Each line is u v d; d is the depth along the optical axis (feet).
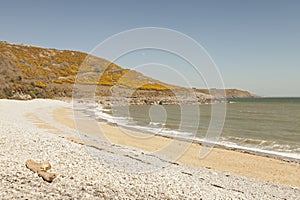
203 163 50.88
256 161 54.08
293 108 244.42
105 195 23.22
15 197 21.01
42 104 174.19
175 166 43.91
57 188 23.50
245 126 114.42
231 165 50.62
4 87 201.57
